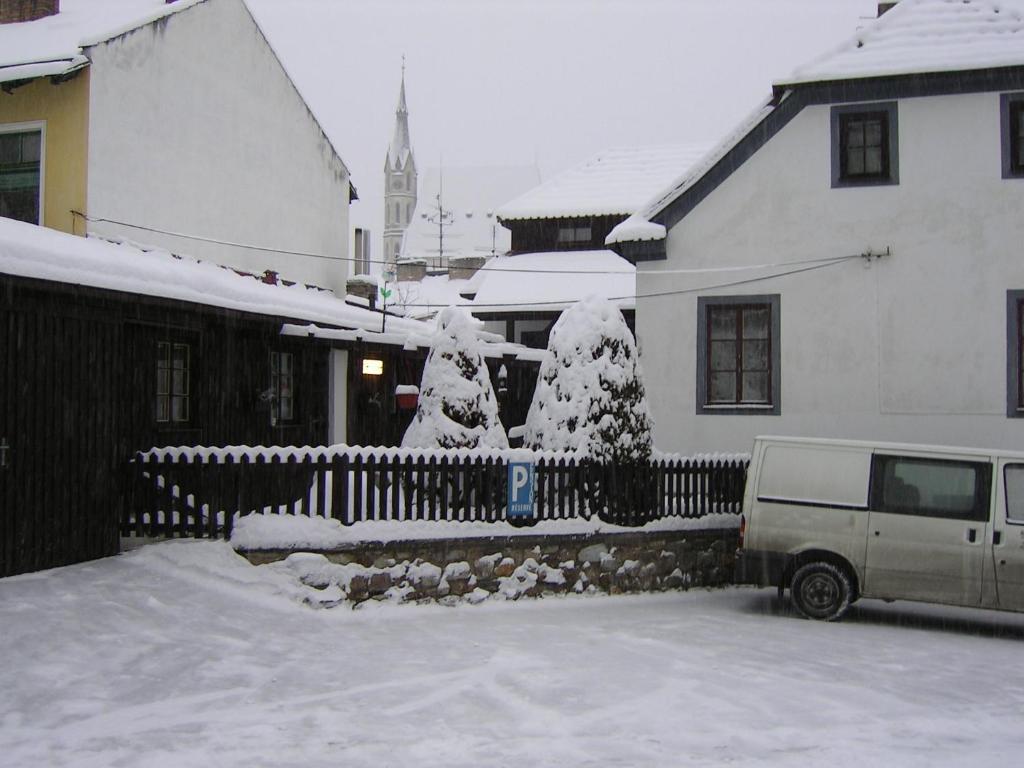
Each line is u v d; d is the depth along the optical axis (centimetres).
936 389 1680
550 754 647
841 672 913
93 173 1611
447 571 1182
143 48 1717
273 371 1634
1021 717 778
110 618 925
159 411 1343
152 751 634
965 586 1181
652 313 1802
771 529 1263
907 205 1700
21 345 1023
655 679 851
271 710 730
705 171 1775
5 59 1617
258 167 2045
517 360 2073
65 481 1076
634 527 1377
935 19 1741
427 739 673
